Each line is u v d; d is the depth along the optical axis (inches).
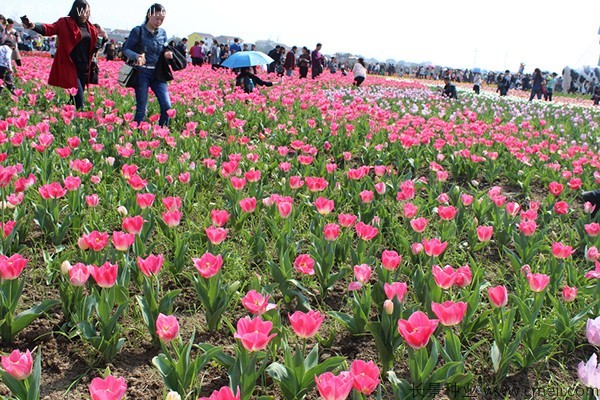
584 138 501.4
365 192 197.6
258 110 442.3
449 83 899.4
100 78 600.1
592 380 93.9
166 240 183.5
